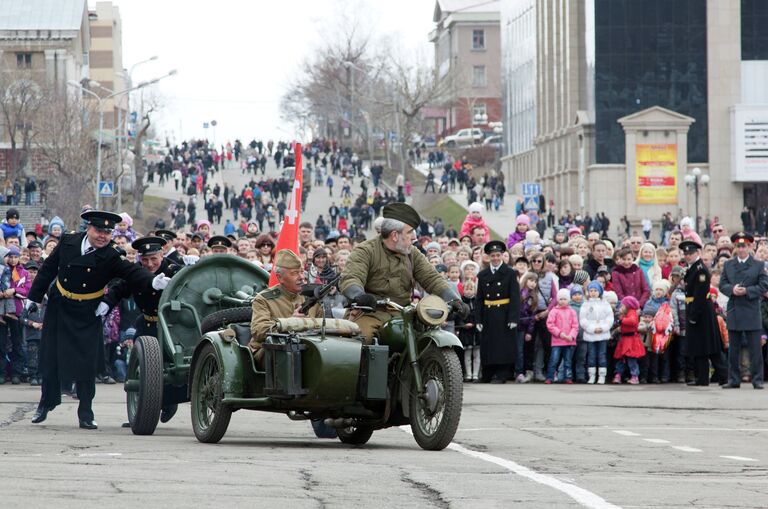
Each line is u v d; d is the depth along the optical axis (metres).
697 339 49.38
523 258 53.75
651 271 53.41
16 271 51.09
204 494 18.50
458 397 25.33
